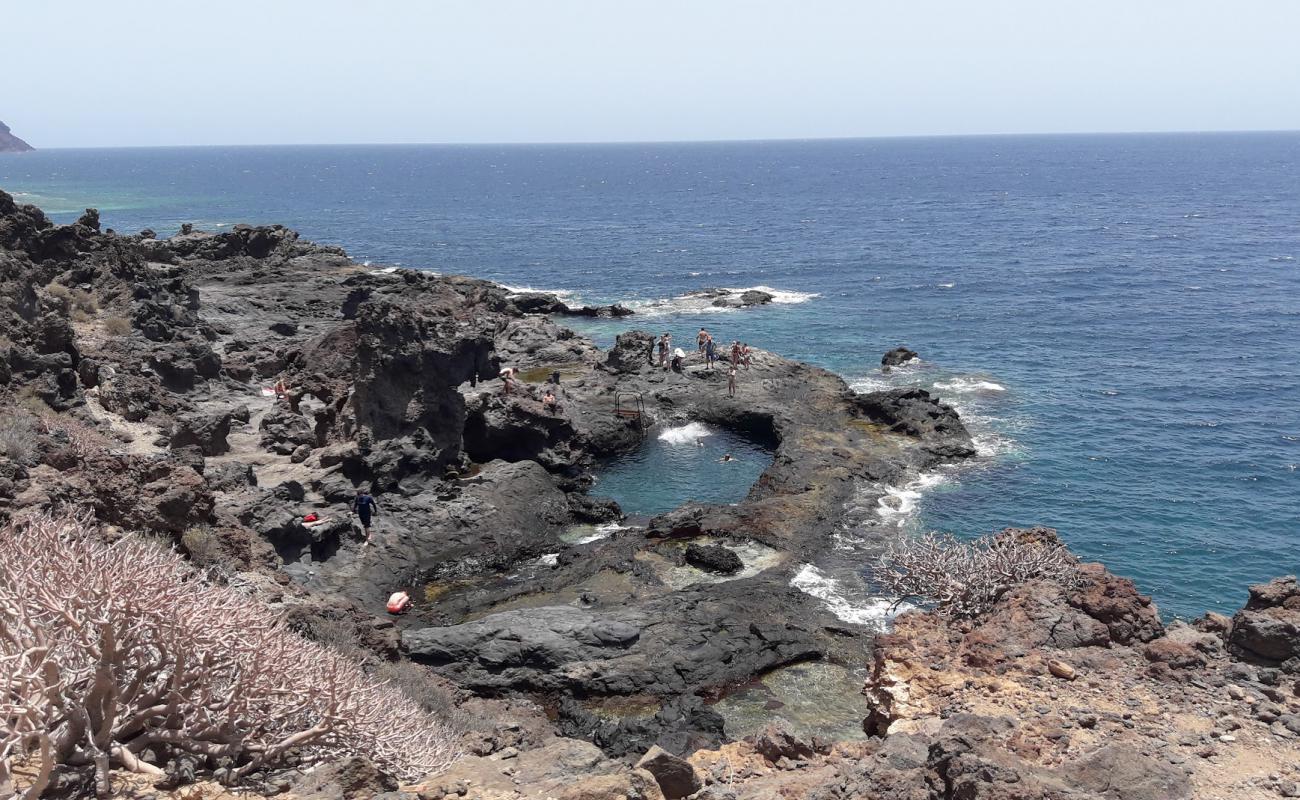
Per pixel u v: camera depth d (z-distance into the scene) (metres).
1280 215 181.38
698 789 14.34
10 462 21.75
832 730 27.42
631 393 58.00
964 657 19.31
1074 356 75.12
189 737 13.49
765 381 60.03
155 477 25.48
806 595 35.16
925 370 70.38
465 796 13.38
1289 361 73.25
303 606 24.77
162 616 13.31
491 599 35.25
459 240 158.62
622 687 29.14
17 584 13.09
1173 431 56.97
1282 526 44.28
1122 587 20.45
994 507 45.34
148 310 54.69
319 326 71.50
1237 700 17.19
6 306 42.03
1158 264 121.62
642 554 38.59
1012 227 167.88
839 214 198.50
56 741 12.45
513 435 48.31
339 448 40.91
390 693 17.64
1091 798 12.00
